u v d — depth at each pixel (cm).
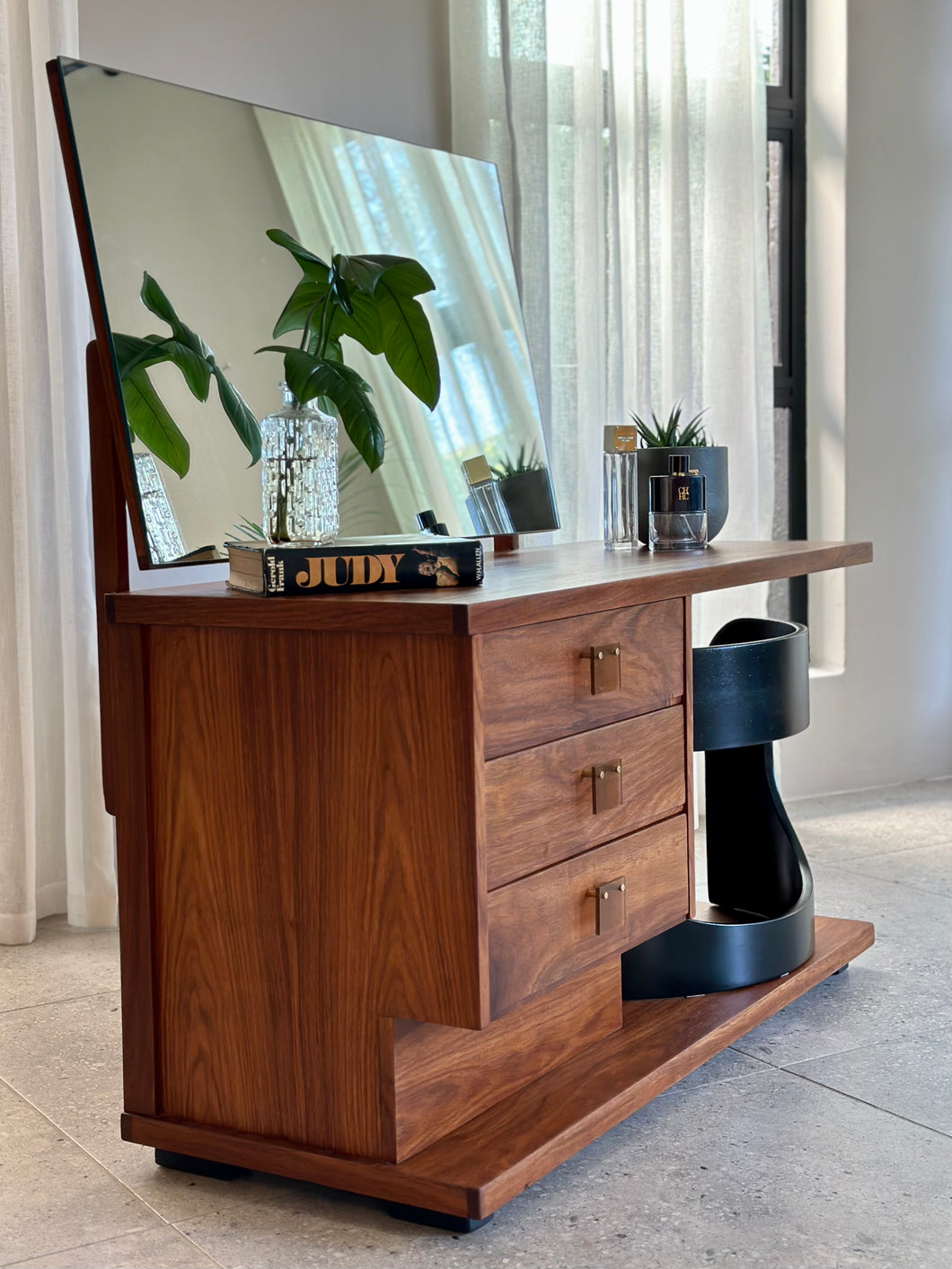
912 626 360
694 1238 133
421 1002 133
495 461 218
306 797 137
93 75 163
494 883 132
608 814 152
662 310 305
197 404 165
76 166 157
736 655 189
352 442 189
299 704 137
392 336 202
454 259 221
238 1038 145
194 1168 150
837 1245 132
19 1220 140
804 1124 159
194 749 144
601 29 289
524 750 136
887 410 351
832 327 344
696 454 217
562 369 289
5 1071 181
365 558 140
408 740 130
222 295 174
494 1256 130
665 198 304
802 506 355
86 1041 191
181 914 147
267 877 141
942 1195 142
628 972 186
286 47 262
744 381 313
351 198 202
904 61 345
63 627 241
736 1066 177
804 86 344
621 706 154
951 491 361
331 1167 138
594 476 292
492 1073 151
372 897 134
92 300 156
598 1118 149
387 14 273
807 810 331
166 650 145
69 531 238
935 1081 171
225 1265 130
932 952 222
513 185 278
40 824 252
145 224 165
